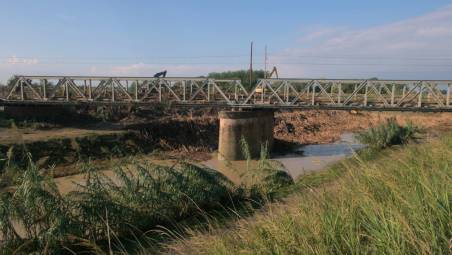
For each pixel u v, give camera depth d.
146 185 11.55
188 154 32.75
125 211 10.43
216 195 12.48
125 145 31.52
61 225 8.95
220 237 4.16
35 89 38.75
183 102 34.34
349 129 47.34
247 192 13.75
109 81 35.84
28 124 33.81
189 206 11.84
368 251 3.11
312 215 3.90
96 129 35.00
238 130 31.33
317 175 13.36
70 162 26.66
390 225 3.11
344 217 3.57
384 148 25.95
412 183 4.29
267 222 4.07
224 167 27.61
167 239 5.66
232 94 37.59
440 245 2.86
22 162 17.08
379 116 58.78
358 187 4.30
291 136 41.62
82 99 36.75
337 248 3.15
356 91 30.33
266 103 32.72
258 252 3.46
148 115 42.28
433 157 5.87
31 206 9.07
